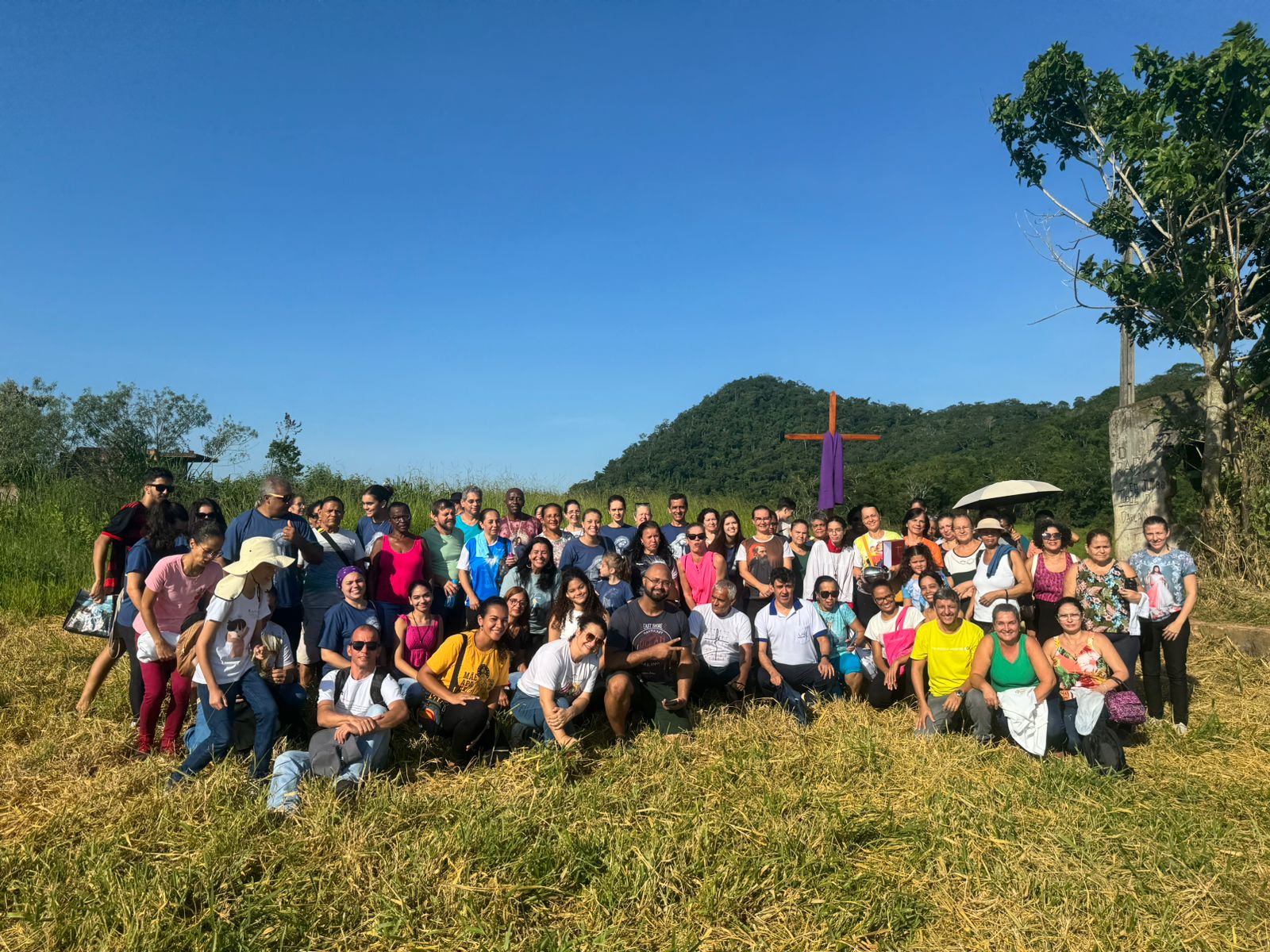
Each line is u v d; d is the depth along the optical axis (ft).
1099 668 20.20
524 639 21.71
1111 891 13.85
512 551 26.32
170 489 23.02
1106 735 19.57
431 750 19.89
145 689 19.04
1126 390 45.34
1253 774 19.15
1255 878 14.42
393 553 23.50
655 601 22.09
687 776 18.17
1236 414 38.37
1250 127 34.22
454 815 16.05
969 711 21.42
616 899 13.38
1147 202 37.29
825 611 25.18
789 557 28.50
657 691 21.71
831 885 13.89
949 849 15.34
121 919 12.28
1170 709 24.34
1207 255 35.91
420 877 13.70
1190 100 35.78
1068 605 20.56
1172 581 23.38
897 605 25.62
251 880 13.82
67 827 15.12
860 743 20.18
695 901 13.28
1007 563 25.18
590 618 20.54
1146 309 38.22
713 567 26.73
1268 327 37.88
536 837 15.23
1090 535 23.36
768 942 12.57
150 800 15.97
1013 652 20.77
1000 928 13.01
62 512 47.39
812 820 16.10
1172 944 12.55
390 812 15.93
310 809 15.87
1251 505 36.42
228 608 17.69
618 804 16.78
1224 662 28.63
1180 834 15.80
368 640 18.30
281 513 22.39
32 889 13.05
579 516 31.12
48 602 36.91
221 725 17.53
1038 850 15.24
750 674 25.05
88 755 18.86
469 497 28.07
